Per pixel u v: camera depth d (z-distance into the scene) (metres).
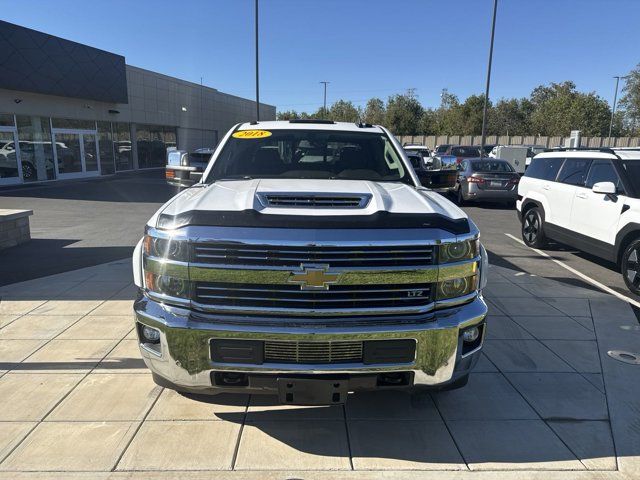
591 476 2.80
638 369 4.12
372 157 4.24
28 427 3.12
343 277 2.65
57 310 5.22
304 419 3.27
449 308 2.84
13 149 19.89
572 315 5.41
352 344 2.67
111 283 6.21
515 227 11.99
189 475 2.72
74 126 23.41
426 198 3.23
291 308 2.68
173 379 2.78
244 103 46.09
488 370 4.06
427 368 2.75
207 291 2.71
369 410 3.40
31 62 19.70
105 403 3.41
